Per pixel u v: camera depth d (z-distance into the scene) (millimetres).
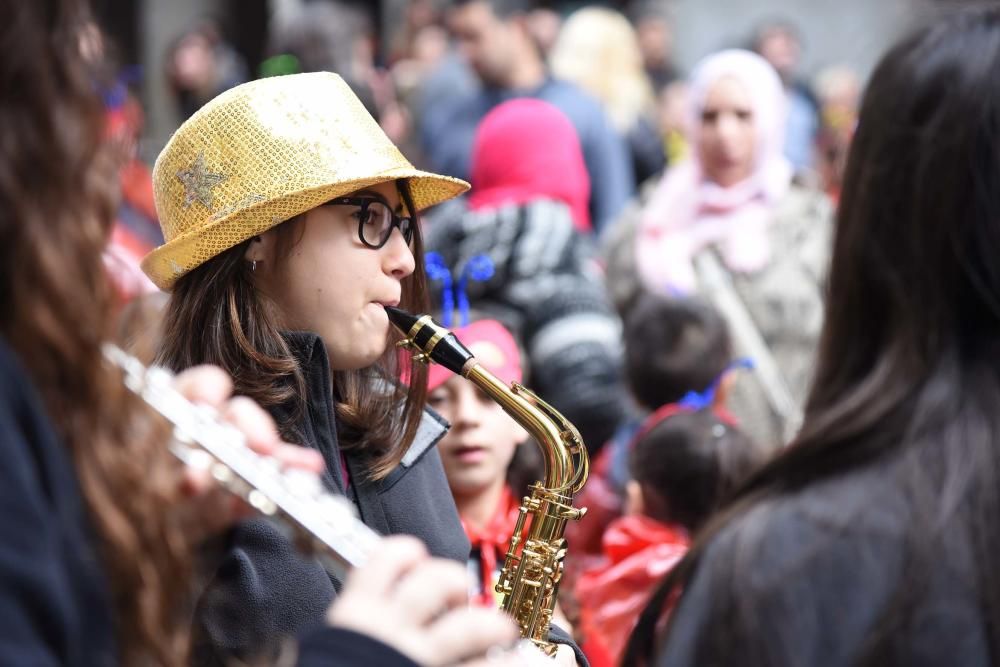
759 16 25625
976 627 2973
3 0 2592
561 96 13000
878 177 3262
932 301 3207
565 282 9172
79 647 2549
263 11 20047
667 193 10305
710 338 8016
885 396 3197
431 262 7227
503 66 13180
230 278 4523
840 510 3098
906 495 3084
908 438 3146
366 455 4785
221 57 15648
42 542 2443
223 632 4227
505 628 2766
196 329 4531
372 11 23703
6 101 2605
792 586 3059
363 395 4777
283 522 2943
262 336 4457
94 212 2693
